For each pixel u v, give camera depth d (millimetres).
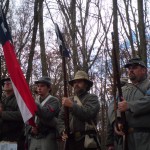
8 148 5277
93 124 5383
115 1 10719
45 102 5875
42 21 9938
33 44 9227
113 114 5023
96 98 5543
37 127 5773
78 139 5359
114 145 5055
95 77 18562
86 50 13531
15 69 5480
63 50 5273
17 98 5445
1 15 5578
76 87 5641
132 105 4574
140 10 9547
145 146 4551
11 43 5574
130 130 4660
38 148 5754
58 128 5617
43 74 10016
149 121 4582
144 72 4910
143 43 9414
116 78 4699
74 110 5199
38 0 9453
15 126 5895
